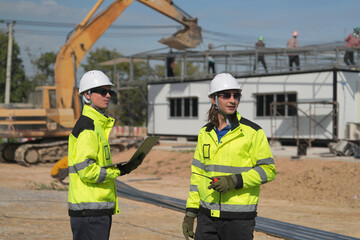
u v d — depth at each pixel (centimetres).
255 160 388
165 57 3216
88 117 399
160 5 2652
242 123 392
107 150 405
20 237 703
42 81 5734
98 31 2386
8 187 1417
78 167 381
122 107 3547
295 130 2395
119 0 2419
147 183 1689
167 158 2166
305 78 2367
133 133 3344
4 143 2416
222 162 390
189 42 2766
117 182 1650
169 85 3078
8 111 2200
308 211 1095
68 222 834
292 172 1588
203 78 2861
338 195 1298
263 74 2550
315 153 1978
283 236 765
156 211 1025
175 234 773
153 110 3192
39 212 932
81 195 390
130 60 3325
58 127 2278
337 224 922
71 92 2328
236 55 2803
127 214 973
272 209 1127
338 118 2248
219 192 378
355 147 1773
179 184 1658
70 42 2336
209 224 394
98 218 390
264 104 2573
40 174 1939
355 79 2334
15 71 5503
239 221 382
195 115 2936
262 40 2661
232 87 392
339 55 2369
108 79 417
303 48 2383
